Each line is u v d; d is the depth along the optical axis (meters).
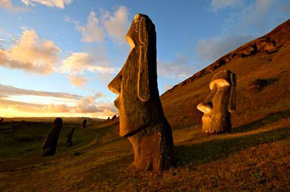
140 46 8.38
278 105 19.08
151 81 8.25
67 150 28.28
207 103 14.84
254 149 8.25
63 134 48.25
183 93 55.50
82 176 9.98
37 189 9.95
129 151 15.59
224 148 9.43
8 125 57.81
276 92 24.12
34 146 36.19
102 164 11.43
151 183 7.11
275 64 37.97
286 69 31.12
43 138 44.59
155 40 8.71
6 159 24.83
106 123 67.62
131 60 8.44
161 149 8.02
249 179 5.78
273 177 5.55
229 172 6.58
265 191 4.98
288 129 10.12
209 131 14.54
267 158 6.88
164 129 8.27
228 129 14.23
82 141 36.12
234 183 5.77
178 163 8.40
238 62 55.81
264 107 20.64
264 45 55.06
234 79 14.65
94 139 36.81
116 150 17.25
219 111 14.34
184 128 25.20
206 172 7.13
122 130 8.29
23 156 28.02
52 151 23.61
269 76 31.44
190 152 9.96
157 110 8.31
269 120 14.92
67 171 12.15
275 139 8.84
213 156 8.67
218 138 12.33
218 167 7.34
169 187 6.55
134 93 8.16
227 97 14.48
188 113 32.41
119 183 7.77
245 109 22.64
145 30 8.38
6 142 41.28
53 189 9.26
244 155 7.90
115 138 31.42
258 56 52.25
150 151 8.14
